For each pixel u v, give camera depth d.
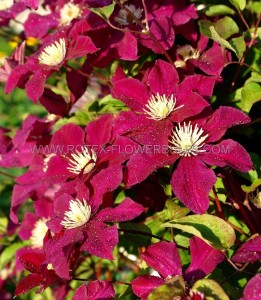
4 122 1.23
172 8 0.53
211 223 0.42
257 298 0.37
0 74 0.56
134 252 0.61
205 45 0.54
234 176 0.50
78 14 0.59
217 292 0.38
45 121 0.58
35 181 0.56
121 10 0.53
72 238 0.43
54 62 0.51
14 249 0.67
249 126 0.51
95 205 0.45
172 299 0.38
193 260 0.42
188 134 0.44
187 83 0.46
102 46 0.52
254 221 0.48
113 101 0.53
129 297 0.55
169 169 0.48
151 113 0.46
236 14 0.58
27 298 0.75
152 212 0.56
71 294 0.67
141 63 0.54
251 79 0.49
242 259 0.38
